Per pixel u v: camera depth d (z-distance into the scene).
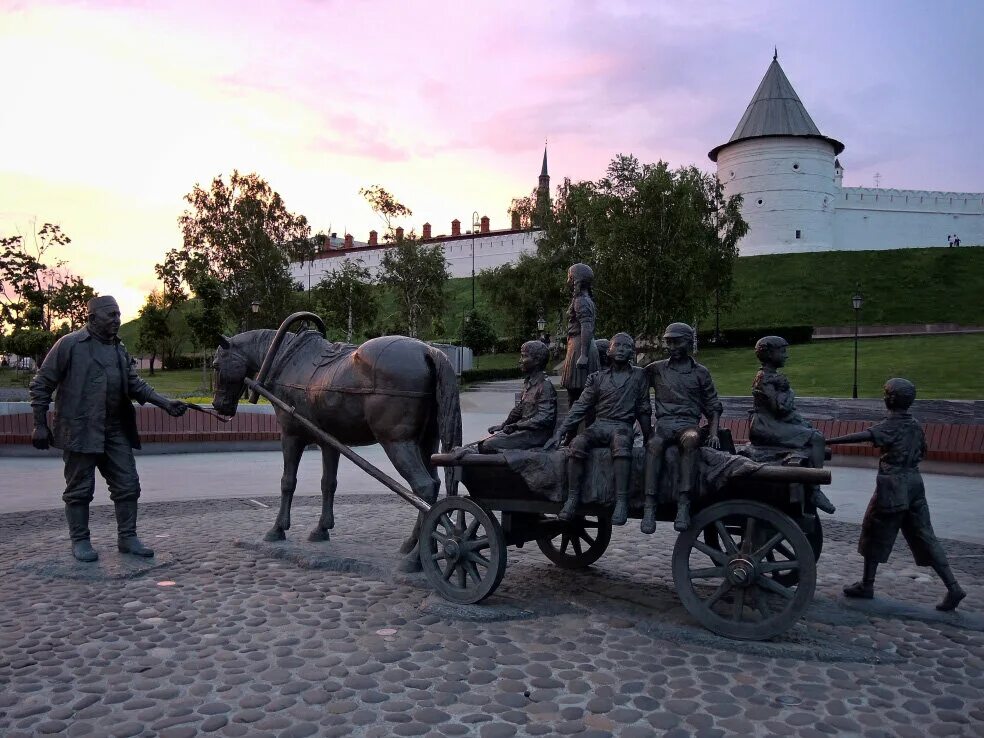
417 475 5.73
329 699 3.68
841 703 3.70
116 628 4.65
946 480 11.80
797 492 4.24
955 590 5.01
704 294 36.75
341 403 6.05
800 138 61.84
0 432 14.23
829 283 55.53
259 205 37.31
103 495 9.85
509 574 6.01
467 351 38.78
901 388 5.13
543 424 5.31
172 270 36.97
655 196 32.34
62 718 3.46
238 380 6.84
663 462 4.57
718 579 5.89
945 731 3.42
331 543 6.62
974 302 49.88
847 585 5.80
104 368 6.08
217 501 9.38
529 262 44.84
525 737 3.33
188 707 3.58
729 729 3.42
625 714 3.56
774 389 5.04
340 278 40.91
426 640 4.49
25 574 5.83
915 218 67.62
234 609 5.02
